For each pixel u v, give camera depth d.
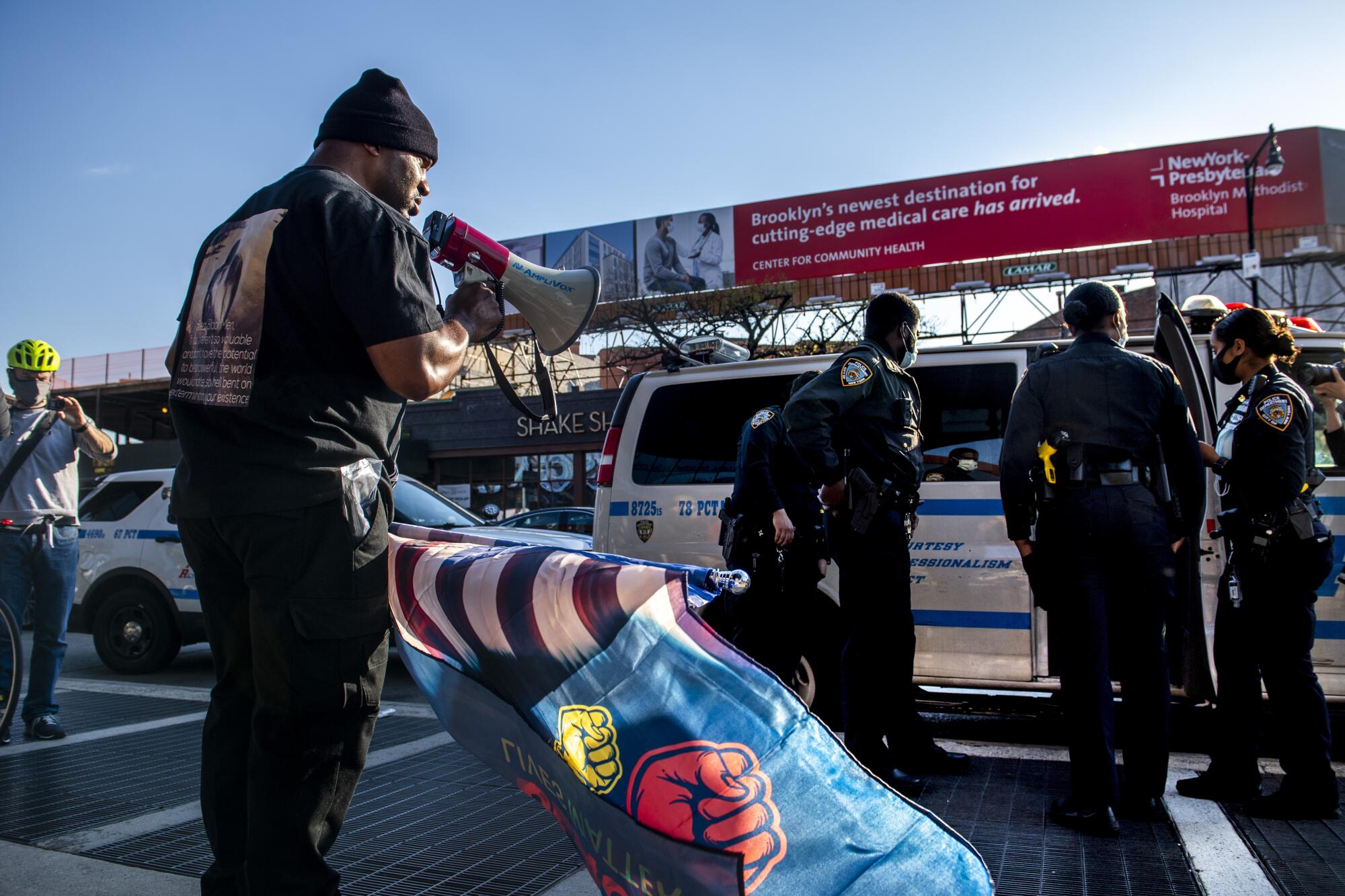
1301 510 3.44
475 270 2.22
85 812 3.50
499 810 3.59
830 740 1.67
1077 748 3.39
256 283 1.92
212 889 2.21
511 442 27.69
